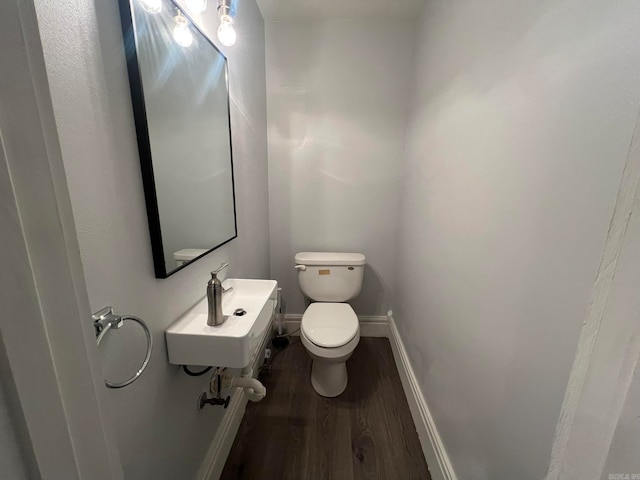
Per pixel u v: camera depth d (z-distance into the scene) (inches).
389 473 48.1
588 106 19.4
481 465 33.5
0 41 9.9
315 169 78.5
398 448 52.6
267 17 69.2
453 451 41.3
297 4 64.0
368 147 76.6
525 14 26.8
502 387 29.5
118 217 24.6
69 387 12.9
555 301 22.2
